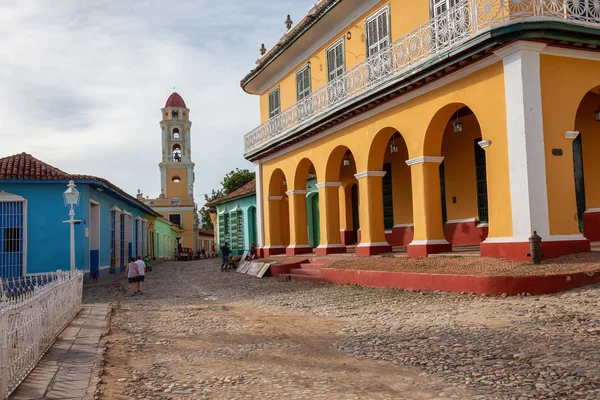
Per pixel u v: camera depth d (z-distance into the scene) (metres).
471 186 16.53
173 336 9.05
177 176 59.34
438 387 5.39
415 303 10.41
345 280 14.55
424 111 13.90
